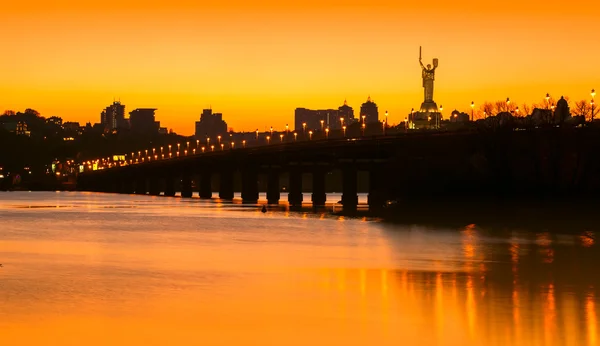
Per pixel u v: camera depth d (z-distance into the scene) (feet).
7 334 300.20
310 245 597.52
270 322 319.06
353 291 385.09
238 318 326.03
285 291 385.70
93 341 291.79
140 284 405.80
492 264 478.18
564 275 433.89
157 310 340.80
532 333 300.81
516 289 388.78
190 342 290.56
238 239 654.12
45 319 323.37
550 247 569.64
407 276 432.25
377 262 490.49
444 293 379.14
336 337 297.12
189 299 364.79
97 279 422.41
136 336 298.15
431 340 292.81
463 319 322.75
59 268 466.29
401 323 317.01
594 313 332.80
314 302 358.02
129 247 590.96
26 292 381.81
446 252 540.93
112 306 349.00
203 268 465.88
